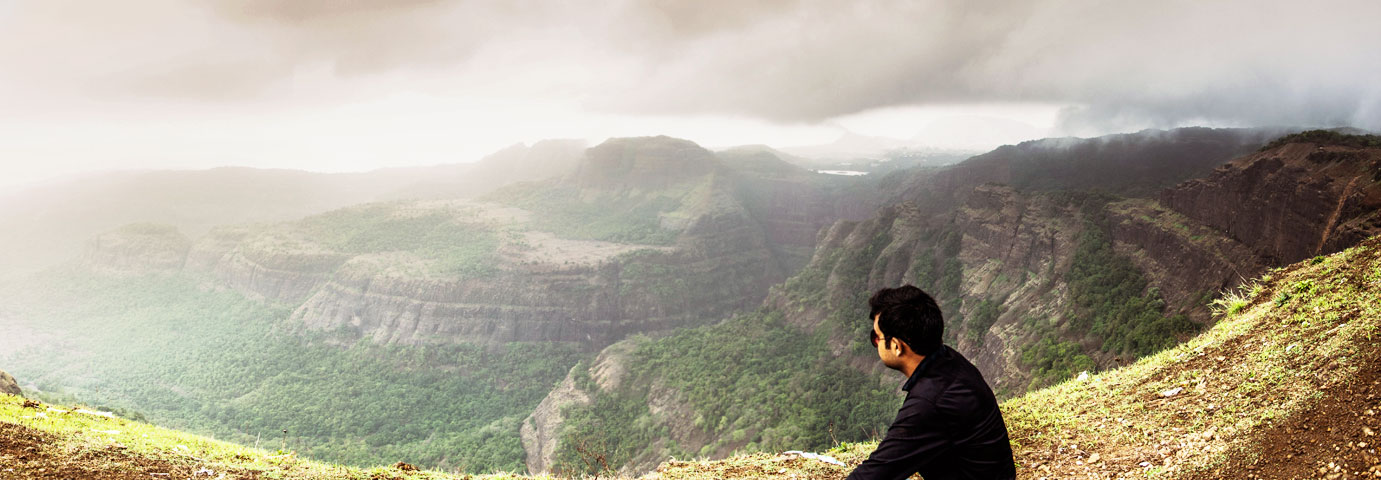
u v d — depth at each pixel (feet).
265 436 529.04
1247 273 233.35
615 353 536.42
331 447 493.77
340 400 620.90
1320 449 19.49
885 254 539.29
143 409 596.70
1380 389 19.85
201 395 647.97
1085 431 28.73
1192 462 22.79
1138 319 268.62
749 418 375.04
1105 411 29.96
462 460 448.65
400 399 637.71
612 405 466.29
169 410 600.80
